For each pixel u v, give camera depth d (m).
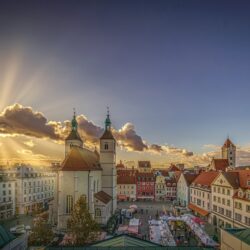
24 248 50.22
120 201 173.38
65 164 95.25
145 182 177.75
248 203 77.25
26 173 133.25
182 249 50.34
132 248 49.28
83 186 94.00
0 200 113.06
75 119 131.38
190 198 128.38
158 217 113.81
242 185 86.12
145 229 92.50
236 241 44.62
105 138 121.00
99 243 54.78
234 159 189.25
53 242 70.62
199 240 70.44
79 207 64.56
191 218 82.56
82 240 61.53
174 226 87.75
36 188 135.75
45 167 152.50
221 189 93.81
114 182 122.62
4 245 41.06
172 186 176.50
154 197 176.38
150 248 49.56
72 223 63.00
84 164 95.56
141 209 133.12
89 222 62.47
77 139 129.25
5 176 124.56
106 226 93.31
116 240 54.91
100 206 96.00
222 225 92.75
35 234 64.31
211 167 157.88
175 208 123.62
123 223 103.44
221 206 93.81
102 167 120.12
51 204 97.50
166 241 65.19
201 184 114.81
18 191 123.75
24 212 124.50
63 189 93.62
